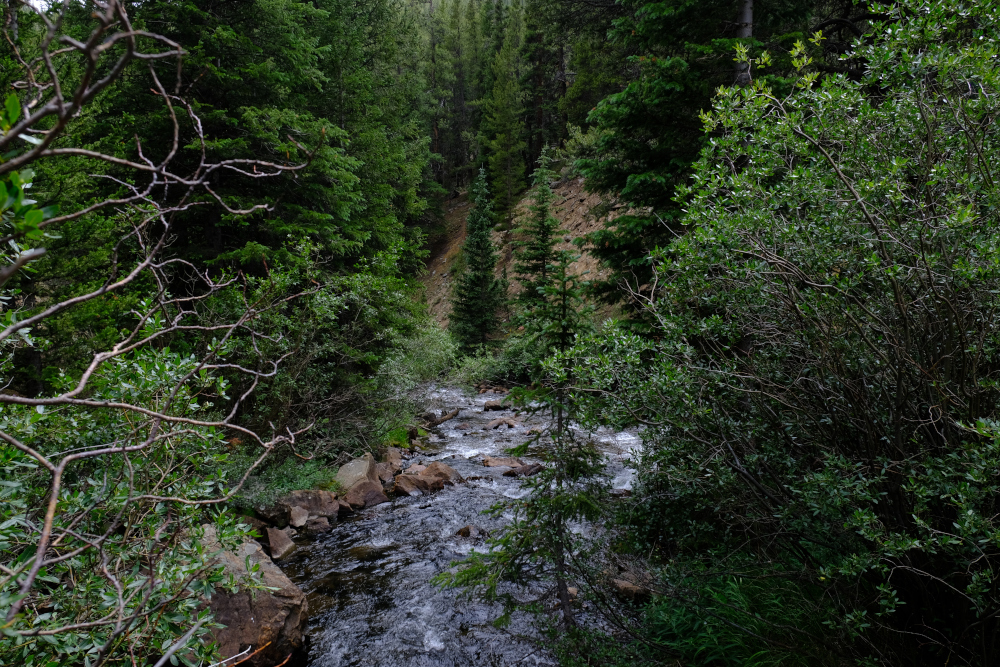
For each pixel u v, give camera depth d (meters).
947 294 2.97
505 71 41.72
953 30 3.18
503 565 4.99
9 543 2.22
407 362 12.07
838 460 3.21
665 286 4.31
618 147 8.97
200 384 3.14
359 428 10.70
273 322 7.96
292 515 8.47
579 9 12.77
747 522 4.36
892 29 3.20
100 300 6.26
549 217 9.21
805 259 3.48
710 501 4.52
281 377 8.44
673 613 4.66
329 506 8.97
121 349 1.39
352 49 15.22
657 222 8.34
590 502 4.84
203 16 9.41
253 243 9.10
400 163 16.75
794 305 3.45
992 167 3.02
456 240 42.34
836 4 9.51
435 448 13.31
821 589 3.81
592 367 4.44
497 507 5.32
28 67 1.04
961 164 3.15
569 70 36.16
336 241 11.09
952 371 3.11
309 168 10.39
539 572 5.07
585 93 33.22
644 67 8.65
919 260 2.95
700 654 4.25
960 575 3.01
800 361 3.89
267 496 8.20
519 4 48.66
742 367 4.24
